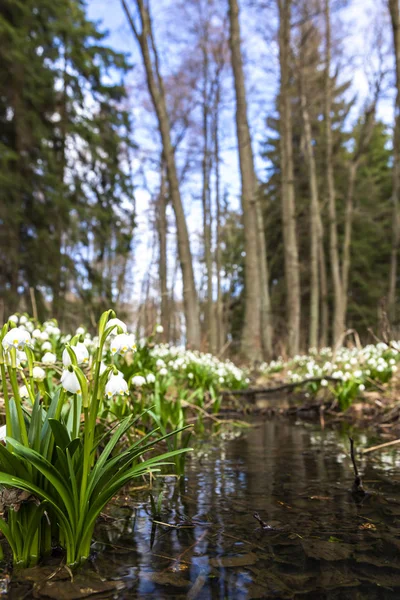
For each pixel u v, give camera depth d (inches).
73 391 69.1
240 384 345.4
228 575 67.7
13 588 63.5
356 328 1173.1
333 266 820.6
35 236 557.3
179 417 166.6
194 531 85.7
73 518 71.0
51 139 607.2
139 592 62.6
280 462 145.9
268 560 73.0
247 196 436.1
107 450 78.5
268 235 1113.4
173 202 461.7
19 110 543.8
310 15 587.2
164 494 110.3
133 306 1050.1
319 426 228.4
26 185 538.9
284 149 617.0
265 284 715.4
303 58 705.0
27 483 66.6
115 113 715.4
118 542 80.0
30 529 71.3
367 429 210.5
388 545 78.8
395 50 418.9
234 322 1153.4
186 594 62.1
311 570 69.5
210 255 850.8
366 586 64.5
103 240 685.9
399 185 1024.9
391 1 412.8
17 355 75.6
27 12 516.7
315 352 539.5
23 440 71.3
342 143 1082.1
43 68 560.7
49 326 197.2
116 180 690.2
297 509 98.3
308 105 755.4
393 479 122.0
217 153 914.1
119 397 143.8
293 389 364.8
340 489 113.7
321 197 1051.3
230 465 142.2
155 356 253.9
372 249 1187.3
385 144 1288.1
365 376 285.1
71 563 71.1
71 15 630.5
